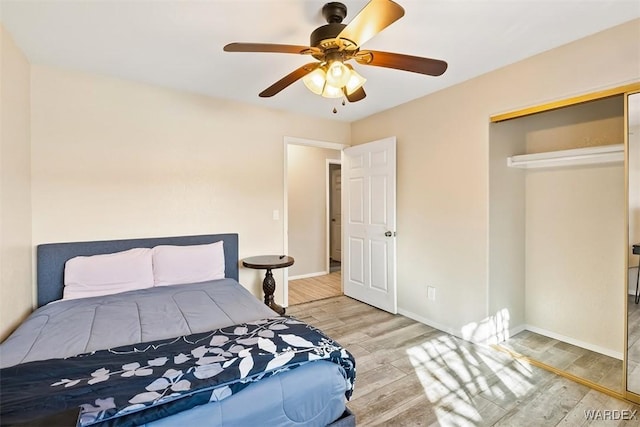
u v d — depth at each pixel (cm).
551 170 278
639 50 183
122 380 112
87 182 261
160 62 240
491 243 262
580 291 262
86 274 241
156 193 291
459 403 190
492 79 254
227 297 231
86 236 261
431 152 306
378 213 360
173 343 146
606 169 246
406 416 179
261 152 348
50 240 248
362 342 275
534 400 193
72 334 165
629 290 192
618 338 241
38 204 244
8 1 164
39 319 187
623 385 195
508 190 277
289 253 511
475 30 194
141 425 101
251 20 183
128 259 257
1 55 187
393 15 129
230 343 145
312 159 535
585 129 252
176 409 106
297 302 389
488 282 262
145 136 285
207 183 316
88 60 236
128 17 180
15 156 209
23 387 108
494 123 262
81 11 174
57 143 250
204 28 192
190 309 204
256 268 301
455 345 268
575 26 191
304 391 131
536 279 290
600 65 197
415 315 328
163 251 274
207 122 315
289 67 249
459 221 282
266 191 353
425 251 315
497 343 270
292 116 369
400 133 341
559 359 242
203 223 315
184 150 304
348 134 417
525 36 202
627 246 192
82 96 258
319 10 173
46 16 179
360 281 390
